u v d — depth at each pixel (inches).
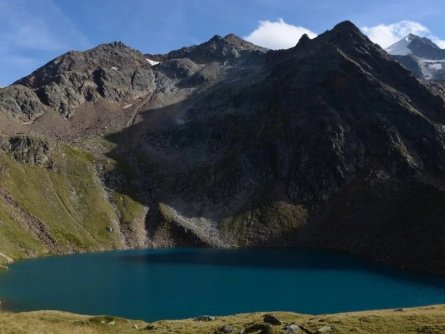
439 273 5620.1
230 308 3966.5
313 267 6254.9
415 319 2246.6
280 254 7539.4
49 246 7736.2
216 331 2343.8
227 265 6471.5
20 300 4286.4
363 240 7598.4
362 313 2751.0
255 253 7687.0
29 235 7755.9
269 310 3882.9
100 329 2610.7
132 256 7460.6
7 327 1733.5
